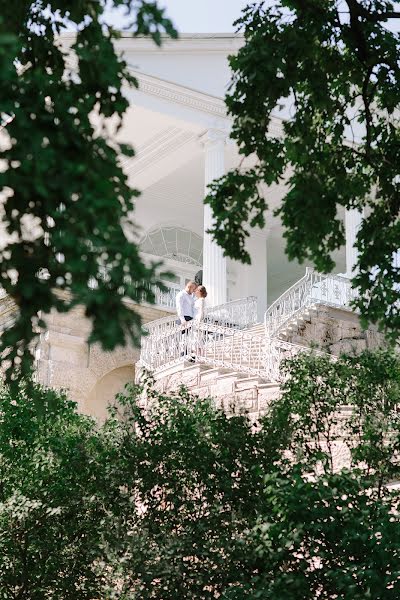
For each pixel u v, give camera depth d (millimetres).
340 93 10664
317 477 10180
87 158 5719
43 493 11922
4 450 12438
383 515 9414
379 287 10102
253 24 9633
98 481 11594
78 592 11664
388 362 12141
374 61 10047
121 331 5312
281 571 9734
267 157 9797
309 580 9555
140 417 11891
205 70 29422
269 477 9680
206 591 10094
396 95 10344
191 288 22234
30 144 5262
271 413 12164
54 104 5805
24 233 5867
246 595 9375
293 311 24078
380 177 10555
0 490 12398
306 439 12109
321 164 10109
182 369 20219
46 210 5559
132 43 28188
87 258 5367
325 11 9672
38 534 11805
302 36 9531
